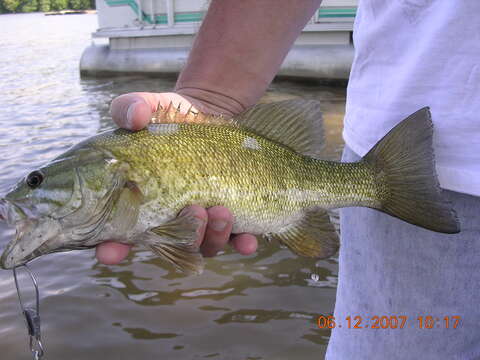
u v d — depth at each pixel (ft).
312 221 1.47
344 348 1.55
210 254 1.42
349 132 1.45
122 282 3.34
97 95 10.09
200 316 2.95
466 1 1.07
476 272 1.23
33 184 1.31
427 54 1.15
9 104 9.30
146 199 1.31
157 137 1.35
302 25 1.53
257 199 1.40
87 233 1.34
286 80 10.87
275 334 2.77
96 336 2.81
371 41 1.29
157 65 11.87
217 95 1.55
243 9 1.48
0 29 32.19
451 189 1.17
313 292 3.15
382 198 1.32
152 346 2.71
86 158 1.33
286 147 1.47
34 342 2.76
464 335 1.29
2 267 1.27
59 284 3.34
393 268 1.36
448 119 1.15
